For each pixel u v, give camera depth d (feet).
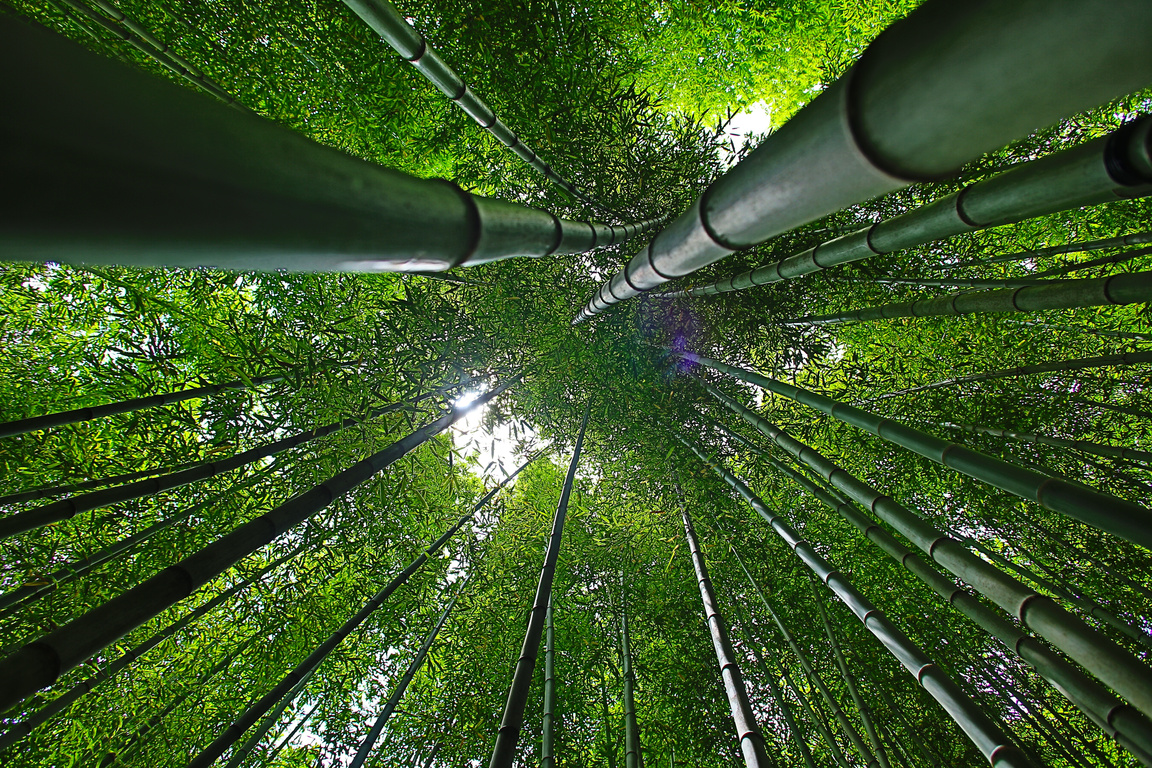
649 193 15.90
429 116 18.37
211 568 5.95
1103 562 16.21
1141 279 9.01
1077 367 14.20
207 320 14.82
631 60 18.83
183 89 2.21
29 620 11.75
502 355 17.25
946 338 18.01
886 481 18.62
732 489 18.66
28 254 1.98
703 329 17.81
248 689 16.33
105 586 12.62
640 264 7.82
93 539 12.92
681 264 6.26
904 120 2.71
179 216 2.11
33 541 12.32
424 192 3.64
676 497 18.56
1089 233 17.30
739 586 19.08
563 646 20.22
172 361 14.06
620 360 17.80
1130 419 17.65
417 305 14.57
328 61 15.11
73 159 1.74
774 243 15.20
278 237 2.56
